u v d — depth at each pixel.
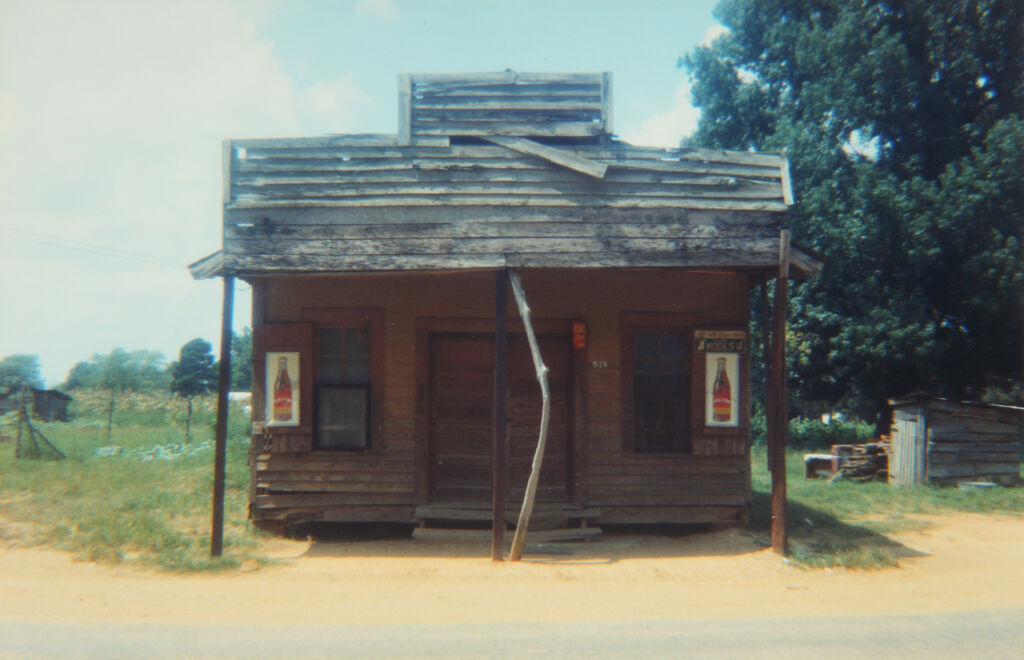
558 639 5.48
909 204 20.95
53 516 9.71
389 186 9.05
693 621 6.07
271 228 8.96
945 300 22.17
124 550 8.48
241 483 12.38
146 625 5.82
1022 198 20.61
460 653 5.11
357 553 9.11
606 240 8.96
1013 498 12.83
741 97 27.47
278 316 10.38
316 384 10.34
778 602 6.81
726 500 10.29
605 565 8.41
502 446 8.57
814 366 23.48
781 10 26.38
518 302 8.69
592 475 10.28
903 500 12.75
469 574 7.91
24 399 16.45
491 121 9.27
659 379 10.56
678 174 9.12
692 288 10.59
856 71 22.23
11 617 6.01
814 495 13.45
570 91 9.38
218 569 7.85
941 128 22.97
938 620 6.12
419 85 9.30
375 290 10.45
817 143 23.06
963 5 22.69
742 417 10.24
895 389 23.55
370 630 5.73
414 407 10.34
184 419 29.39
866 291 21.27
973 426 14.49
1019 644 5.42
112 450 18.25
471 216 8.98
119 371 75.06
